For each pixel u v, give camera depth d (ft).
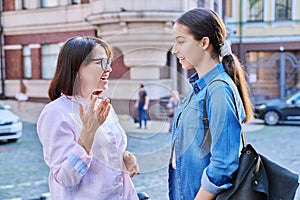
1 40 60.23
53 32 55.72
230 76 5.34
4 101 57.77
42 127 5.04
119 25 38.86
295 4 59.11
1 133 29.35
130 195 5.53
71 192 5.07
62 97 5.24
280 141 30.50
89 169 5.05
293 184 4.91
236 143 4.85
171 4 37.88
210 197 4.90
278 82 61.46
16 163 22.86
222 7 51.11
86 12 51.75
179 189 5.44
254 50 60.90
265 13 60.08
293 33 59.67
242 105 5.32
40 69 57.62
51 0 56.03
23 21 57.88
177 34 5.28
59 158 4.85
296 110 40.40
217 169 4.80
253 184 4.77
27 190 16.94
